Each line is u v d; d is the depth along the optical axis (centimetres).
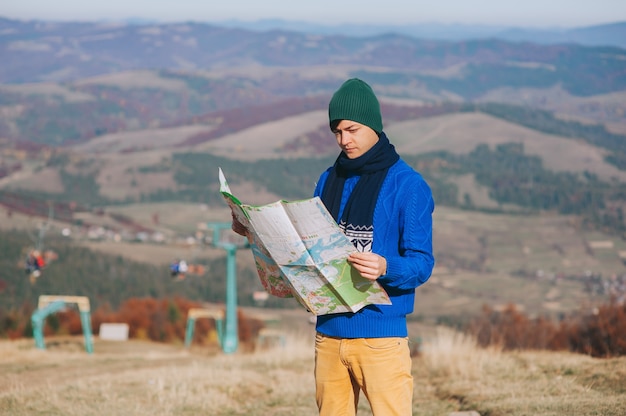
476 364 822
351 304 321
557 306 17425
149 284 13350
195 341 6431
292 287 330
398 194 335
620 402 560
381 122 346
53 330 6303
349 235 340
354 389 351
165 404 676
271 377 858
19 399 702
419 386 780
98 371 1059
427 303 17462
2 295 11094
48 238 15500
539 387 662
